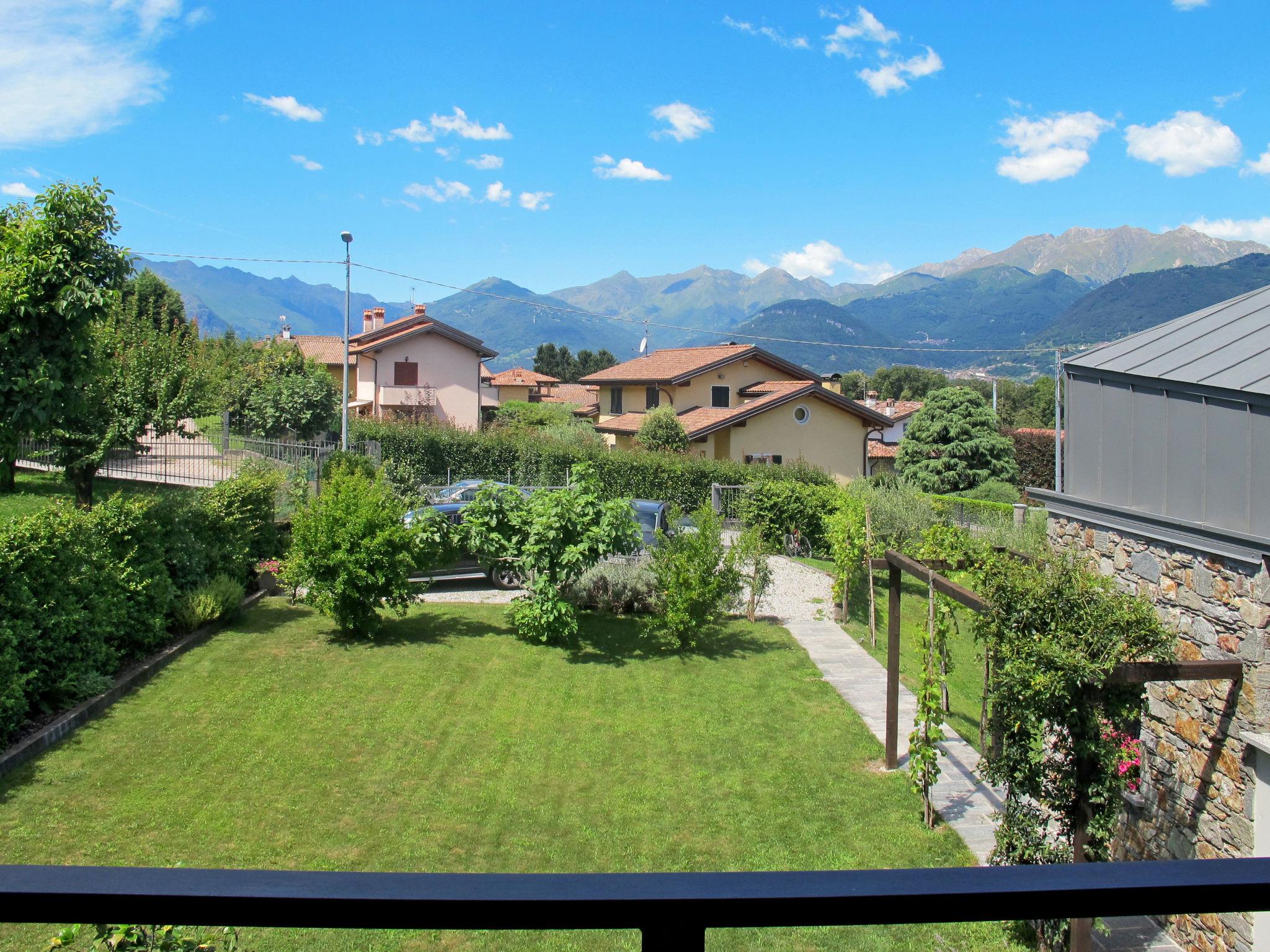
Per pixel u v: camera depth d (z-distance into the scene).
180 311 43.03
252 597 13.80
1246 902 1.09
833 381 43.50
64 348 10.88
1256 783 5.66
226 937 3.95
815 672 12.23
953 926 6.43
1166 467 6.55
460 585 16.17
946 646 8.34
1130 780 5.92
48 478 18.38
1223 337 6.80
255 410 27.89
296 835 7.03
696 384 34.22
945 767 9.25
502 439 28.02
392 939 5.86
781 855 7.32
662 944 0.99
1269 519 5.59
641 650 12.88
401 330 38.56
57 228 10.80
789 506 20.84
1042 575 5.98
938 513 19.03
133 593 10.33
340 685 10.40
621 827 7.66
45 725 8.33
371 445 24.53
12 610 8.32
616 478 26.11
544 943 5.91
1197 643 6.20
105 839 6.67
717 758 9.26
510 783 8.34
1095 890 1.06
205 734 8.73
